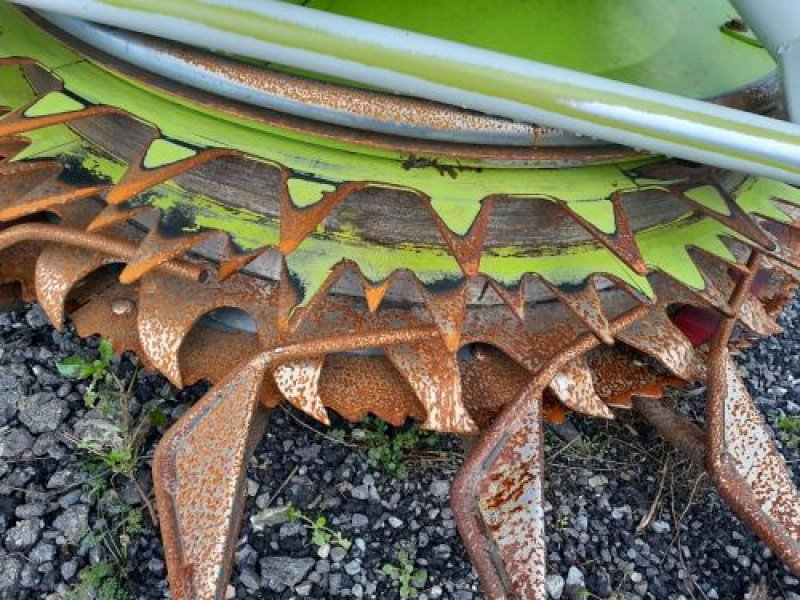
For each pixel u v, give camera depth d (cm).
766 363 196
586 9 156
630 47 156
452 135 143
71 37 150
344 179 144
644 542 165
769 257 156
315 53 131
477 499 143
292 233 138
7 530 154
